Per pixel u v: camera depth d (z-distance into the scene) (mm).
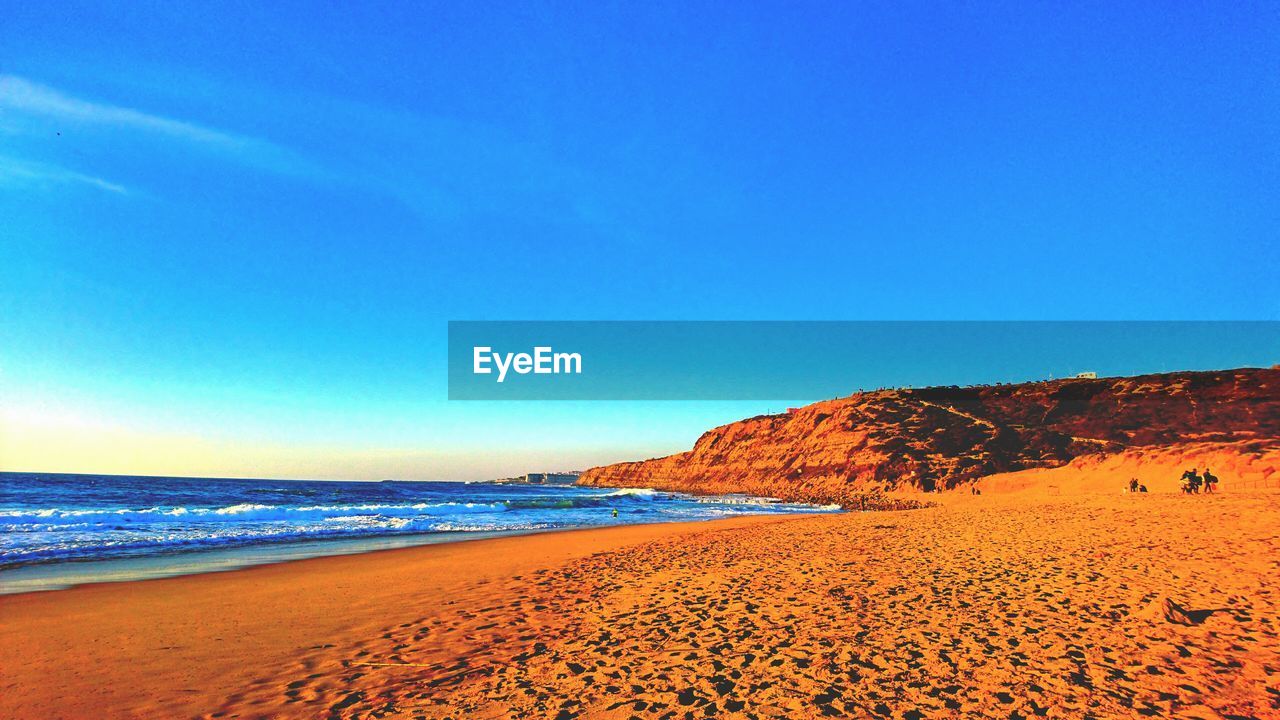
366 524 25516
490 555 14992
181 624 7855
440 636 7113
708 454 130500
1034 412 86875
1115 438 71750
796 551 12938
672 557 13031
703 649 5945
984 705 4332
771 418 123812
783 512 44656
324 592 10062
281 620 8055
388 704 4945
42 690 5473
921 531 16062
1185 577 8086
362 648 6684
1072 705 4277
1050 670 4957
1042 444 73312
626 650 6098
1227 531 12070
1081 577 8422
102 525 22156
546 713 4559
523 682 5297
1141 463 39219
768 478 93375
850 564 10648
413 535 21141
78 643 6984
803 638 6129
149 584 10945
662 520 32062
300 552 15906
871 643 5859
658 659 5719
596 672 5461
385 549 16625
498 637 6977
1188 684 4586
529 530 23250
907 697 4523
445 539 19516
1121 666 5000
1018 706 4297
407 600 9328
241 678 5734
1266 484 27953
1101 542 11602
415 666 5977
